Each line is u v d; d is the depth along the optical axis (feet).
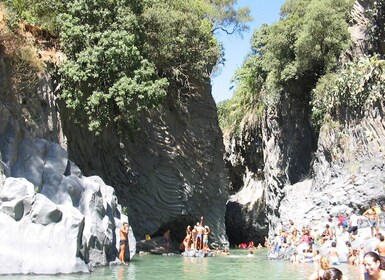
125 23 79.82
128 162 90.17
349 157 91.81
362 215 85.46
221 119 172.14
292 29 107.55
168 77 99.25
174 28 92.79
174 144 97.50
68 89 74.38
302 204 98.89
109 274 47.67
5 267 44.68
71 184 56.24
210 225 101.86
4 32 64.39
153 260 70.13
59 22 77.36
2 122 56.08
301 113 115.55
